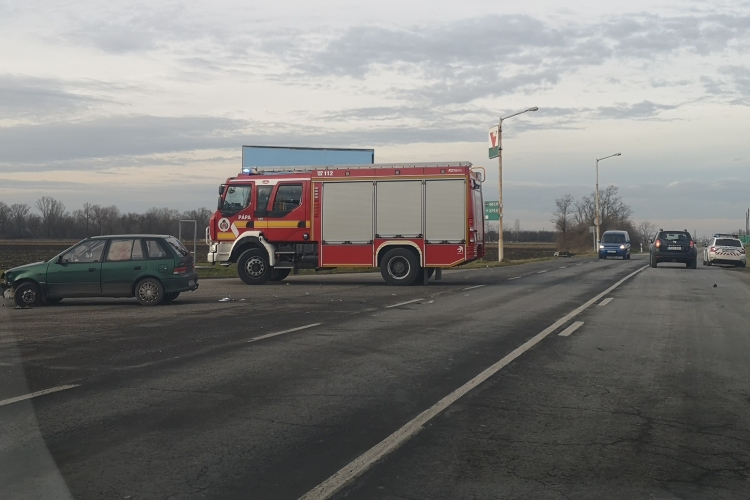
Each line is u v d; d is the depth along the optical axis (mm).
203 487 4867
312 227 21797
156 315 14336
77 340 11125
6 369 8867
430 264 21172
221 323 13023
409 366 8977
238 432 6148
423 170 21156
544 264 40250
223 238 22312
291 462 5367
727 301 17391
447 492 4789
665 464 5359
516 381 8133
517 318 13664
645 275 28125
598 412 6816
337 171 21656
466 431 6180
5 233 76250
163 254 16422
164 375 8492
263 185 22078
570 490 4836
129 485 4914
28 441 5914
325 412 6797
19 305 16266
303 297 18031
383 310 15008
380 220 21406
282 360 9391
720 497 4734
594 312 14773
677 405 7102
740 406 7070
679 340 11148
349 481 4977
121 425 6371
